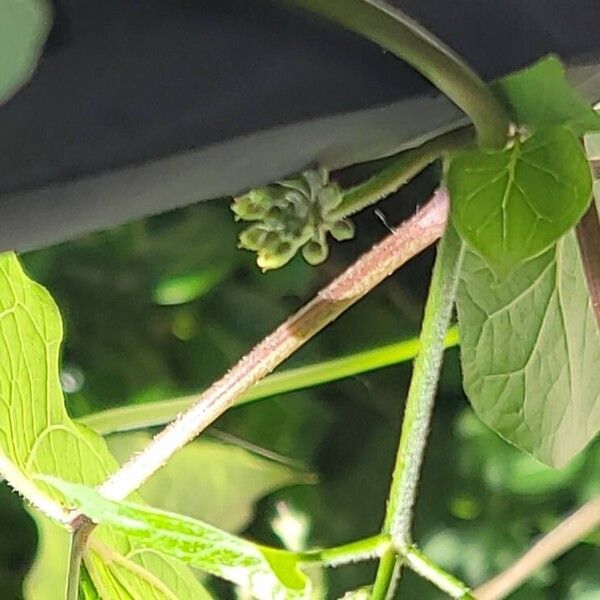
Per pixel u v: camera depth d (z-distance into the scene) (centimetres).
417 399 14
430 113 12
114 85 11
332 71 11
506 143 13
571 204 13
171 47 11
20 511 45
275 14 11
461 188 13
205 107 11
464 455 49
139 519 12
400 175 14
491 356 18
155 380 47
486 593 25
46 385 20
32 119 11
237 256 48
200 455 34
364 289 16
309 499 48
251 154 12
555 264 18
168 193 12
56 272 47
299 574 12
